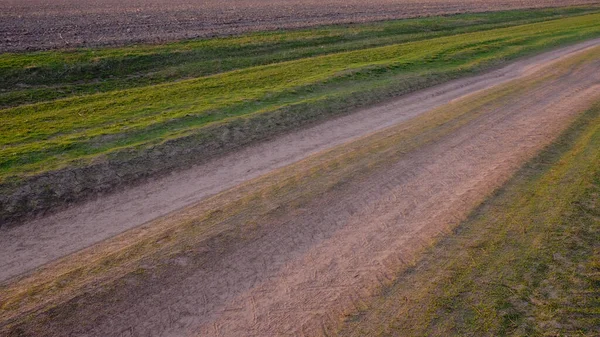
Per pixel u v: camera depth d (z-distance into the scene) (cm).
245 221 964
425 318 696
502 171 1155
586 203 995
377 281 784
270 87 1967
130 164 1242
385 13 4300
